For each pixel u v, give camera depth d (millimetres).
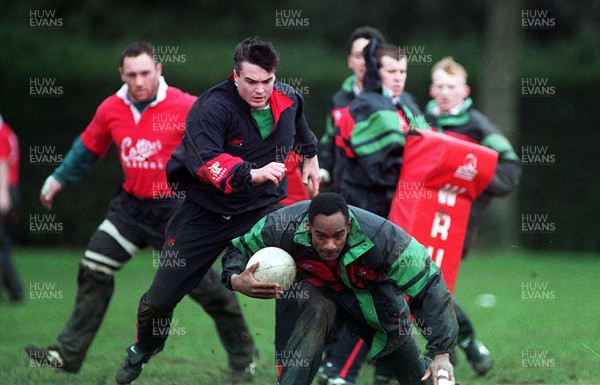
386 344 20281
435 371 19047
